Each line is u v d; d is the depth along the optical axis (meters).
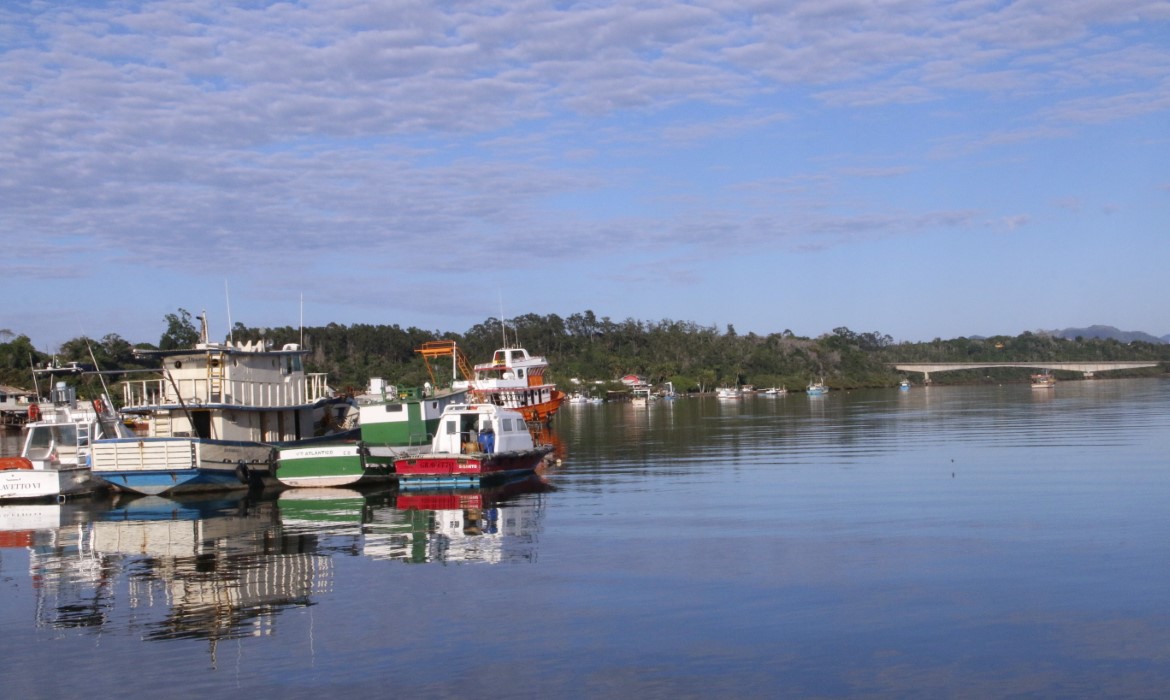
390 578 22.20
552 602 19.80
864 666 15.72
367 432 46.62
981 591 19.98
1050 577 21.00
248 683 15.48
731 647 16.77
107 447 38.91
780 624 18.02
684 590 20.56
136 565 24.48
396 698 14.73
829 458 49.50
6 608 20.27
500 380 86.88
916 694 14.54
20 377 115.75
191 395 42.72
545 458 52.62
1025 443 55.69
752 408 128.50
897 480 38.91
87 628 18.69
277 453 41.19
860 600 19.53
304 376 47.25
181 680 15.70
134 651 17.22
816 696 14.55
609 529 28.22
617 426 88.19
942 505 31.62
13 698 15.09
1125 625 17.50
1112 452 48.53
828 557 23.58
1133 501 31.41
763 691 14.77
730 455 52.84
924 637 17.08
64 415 42.53
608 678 15.40
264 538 28.12
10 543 28.28
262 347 45.28
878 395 181.75
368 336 167.12
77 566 24.48
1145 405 102.94
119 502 38.06
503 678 15.47
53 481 38.25
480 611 19.22
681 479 41.16
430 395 49.41
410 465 38.59
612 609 19.19
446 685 15.22
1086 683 14.80
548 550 25.17
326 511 33.88
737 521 29.25
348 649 17.02
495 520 30.44
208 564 24.38
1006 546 24.42
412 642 17.33
